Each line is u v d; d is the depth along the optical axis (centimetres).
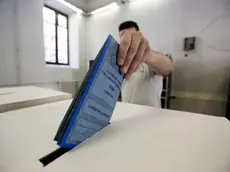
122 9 329
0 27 221
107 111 39
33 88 100
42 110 56
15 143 32
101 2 346
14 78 241
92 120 34
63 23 354
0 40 222
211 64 249
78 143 32
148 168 24
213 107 250
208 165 25
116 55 36
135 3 312
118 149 30
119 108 61
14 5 234
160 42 290
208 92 253
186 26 264
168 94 265
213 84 249
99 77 33
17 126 41
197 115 53
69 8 335
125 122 45
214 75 247
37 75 274
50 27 323
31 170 24
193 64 262
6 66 230
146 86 101
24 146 31
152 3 294
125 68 39
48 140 33
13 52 238
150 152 29
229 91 230
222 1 235
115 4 331
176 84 277
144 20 304
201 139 34
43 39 280
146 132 38
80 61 370
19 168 24
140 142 33
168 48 283
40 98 69
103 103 36
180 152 29
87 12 369
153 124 43
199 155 28
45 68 288
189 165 25
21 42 247
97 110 35
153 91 102
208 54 250
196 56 260
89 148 30
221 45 240
